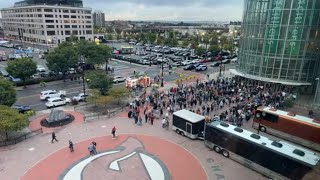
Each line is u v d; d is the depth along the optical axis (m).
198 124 31.11
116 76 63.72
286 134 32.09
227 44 113.00
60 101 44.19
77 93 51.88
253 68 56.09
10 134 31.98
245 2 57.66
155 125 35.59
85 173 24.03
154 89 51.28
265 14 51.88
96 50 71.62
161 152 28.22
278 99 43.97
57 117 36.06
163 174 24.08
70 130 33.69
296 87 50.97
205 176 23.92
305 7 47.59
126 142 30.44
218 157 27.41
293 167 21.83
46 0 153.75
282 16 49.75
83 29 160.88
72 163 25.70
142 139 31.30
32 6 146.00
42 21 142.88
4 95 35.47
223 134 27.20
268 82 53.19
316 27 48.94
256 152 24.42
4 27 194.75
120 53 107.44
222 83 55.06
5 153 27.53
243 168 25.41
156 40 148.12
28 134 31.78
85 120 37.06
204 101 44.66
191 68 78.12
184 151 28.53
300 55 50.19
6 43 136.88
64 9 148.38
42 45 141.75
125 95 43.38
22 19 162.88
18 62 54.09
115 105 43.72
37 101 46.56
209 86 52.91
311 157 22.00
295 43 49.81
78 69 71.88
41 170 24.42
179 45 136.12
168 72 73.19
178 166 25.50
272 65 52.97
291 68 51.38
